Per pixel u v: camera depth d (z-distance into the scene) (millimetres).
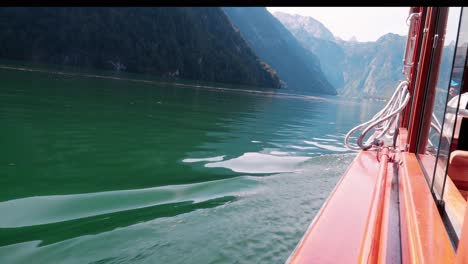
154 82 33594
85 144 5910
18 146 5281
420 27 4301
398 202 2154
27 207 3252
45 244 2609
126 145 6180
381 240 1510
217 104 17312
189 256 2557
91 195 3676
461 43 1854
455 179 2465
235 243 2793
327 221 1669
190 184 4336
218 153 6301
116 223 3041
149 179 4410
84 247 2596
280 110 18172
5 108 8523
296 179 4895
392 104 4180
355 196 2062
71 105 10539
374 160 3141
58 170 4406
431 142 2367
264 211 3535
